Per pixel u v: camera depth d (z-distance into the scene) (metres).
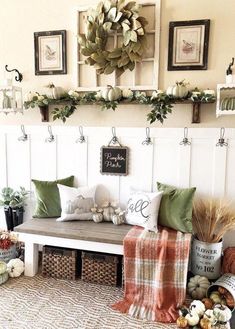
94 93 2.81
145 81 2.83
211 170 2.76
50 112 3.12
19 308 2.28
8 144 3.26
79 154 3.07
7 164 3.29
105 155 2.97
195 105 2.68
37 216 2.92
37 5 3.02
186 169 2.81
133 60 2.73
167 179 2.87
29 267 2.74
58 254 2.71
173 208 2.60
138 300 2.33
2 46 3.18
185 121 2.79
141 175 2.92
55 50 3.02
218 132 2.71
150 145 2.87
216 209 2.59
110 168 2.97
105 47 2.82
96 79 2.93
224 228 2.55
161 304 2.24
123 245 2.38
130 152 2.93
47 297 2.43
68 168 3.12
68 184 3.04
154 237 2.42
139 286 2.35
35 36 3.05
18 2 3.07
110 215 2.80
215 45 2.66
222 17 2.62
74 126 3.06
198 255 2.56
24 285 2.60
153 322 2.14
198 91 2.61
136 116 2.90
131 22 2.67
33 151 3.20
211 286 2.36
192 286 2.40
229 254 2.54
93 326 2.10
